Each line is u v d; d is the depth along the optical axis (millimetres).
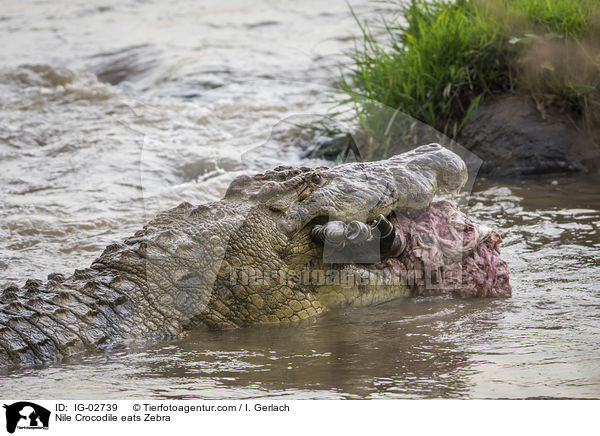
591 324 8570
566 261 11070
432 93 18672
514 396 6754
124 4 40594
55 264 11859
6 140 18875
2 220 13750
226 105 14570
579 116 18156
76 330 8391
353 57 21797
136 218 13984
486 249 9898
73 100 22953
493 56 18875
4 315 8375
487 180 17219
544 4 19125
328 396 6965
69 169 16812
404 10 22250
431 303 9688
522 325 8688
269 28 32625
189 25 34375
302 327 9016
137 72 27344
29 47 31641
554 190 15695
